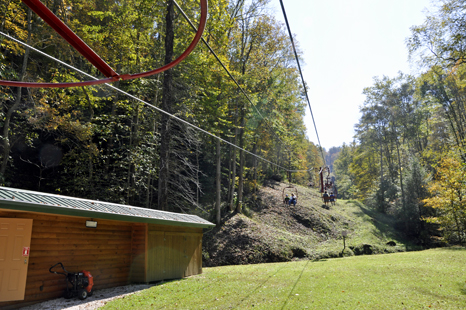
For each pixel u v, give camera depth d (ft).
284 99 102.42
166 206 57.06
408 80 167.53
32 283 30.50
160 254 43.57
